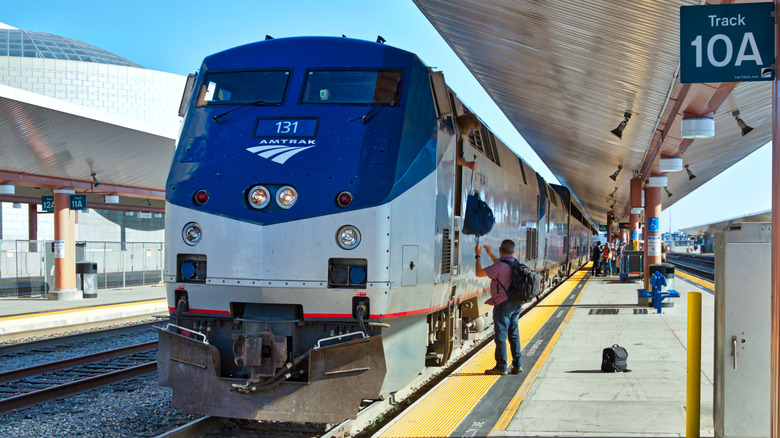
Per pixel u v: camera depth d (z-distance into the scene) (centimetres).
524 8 973
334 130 627
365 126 627
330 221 593
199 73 707
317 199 600
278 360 585
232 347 629
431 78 698
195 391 607
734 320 493
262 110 654
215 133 652
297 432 643
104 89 3716
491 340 1220
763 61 508
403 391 805
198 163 642
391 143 618
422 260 654
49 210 2184
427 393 727
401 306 621
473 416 634
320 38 691
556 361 916
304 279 594
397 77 655
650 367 871
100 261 2836
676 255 9556
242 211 611
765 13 508
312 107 646
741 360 491
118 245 3534
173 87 3972
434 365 807
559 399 700
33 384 918
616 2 820
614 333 1183
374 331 596
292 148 622
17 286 2311
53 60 3606
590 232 4875
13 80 3547
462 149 817
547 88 1445
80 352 1182
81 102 3662
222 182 625
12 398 770
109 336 1362
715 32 514
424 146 659
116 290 2495
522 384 771
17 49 3869
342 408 580
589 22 933
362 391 581
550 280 2192
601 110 1452
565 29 1012
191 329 639
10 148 1591
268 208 608
